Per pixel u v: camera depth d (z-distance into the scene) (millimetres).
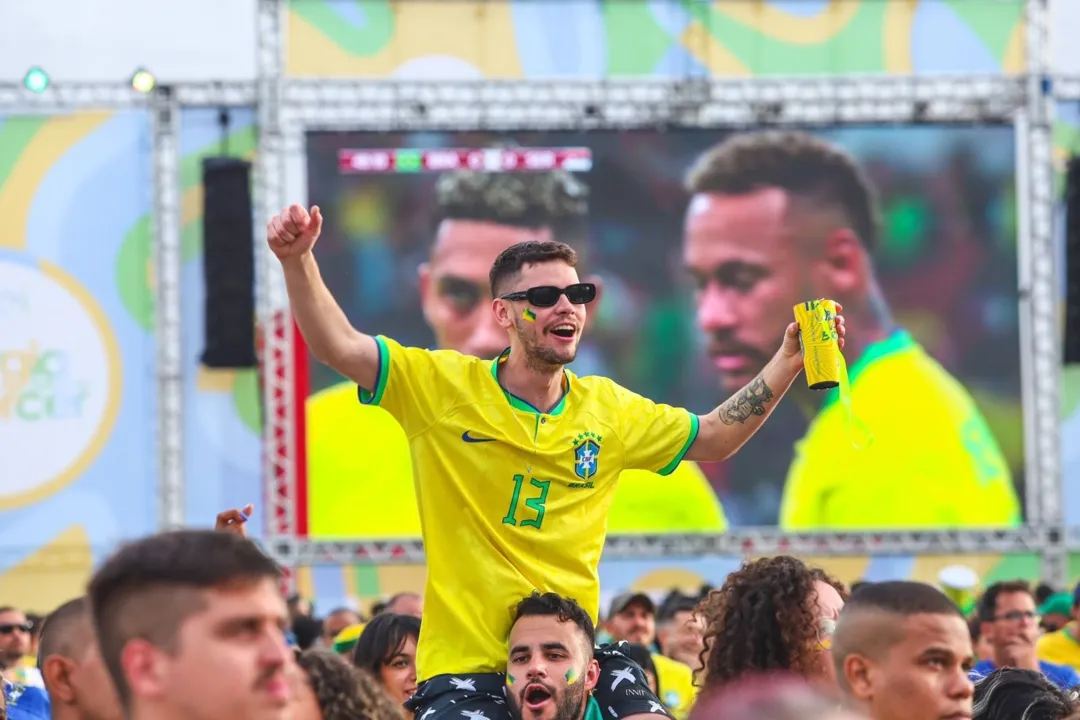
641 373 27703
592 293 8742
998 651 14273
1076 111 28797
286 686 4504
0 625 16438
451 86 27844
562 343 8648
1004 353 28078
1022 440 28000
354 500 27406
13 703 11125
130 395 27719
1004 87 28391
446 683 8508
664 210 27906
